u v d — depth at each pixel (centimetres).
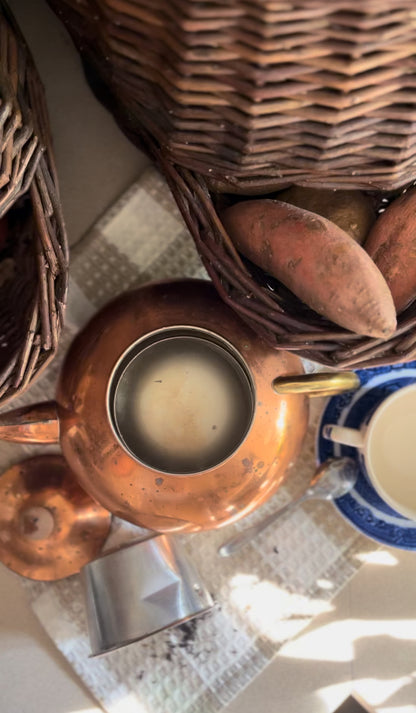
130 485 37
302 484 50
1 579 49
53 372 48
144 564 40
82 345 39
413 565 50
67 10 32
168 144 32
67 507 48
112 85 34
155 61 27
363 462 46
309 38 25
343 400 47
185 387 37
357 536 50
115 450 37
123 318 38
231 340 37
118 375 37
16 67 33
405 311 35
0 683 49
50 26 44
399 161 31
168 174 35
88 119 45
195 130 30
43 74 44
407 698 50
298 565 50
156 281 40
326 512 50
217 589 49
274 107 28
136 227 47
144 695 49
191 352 37
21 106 32
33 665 49
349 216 36
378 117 28
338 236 31
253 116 28
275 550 50
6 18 35
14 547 47
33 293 38
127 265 47
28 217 42
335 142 29
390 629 50
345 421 47
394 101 28
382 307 29
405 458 46
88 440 37
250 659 49
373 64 26
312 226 31
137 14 25
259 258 33
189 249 47
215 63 26
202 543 50
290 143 30
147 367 37
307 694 50
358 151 30
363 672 50
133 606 40
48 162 36
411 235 33
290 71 26
